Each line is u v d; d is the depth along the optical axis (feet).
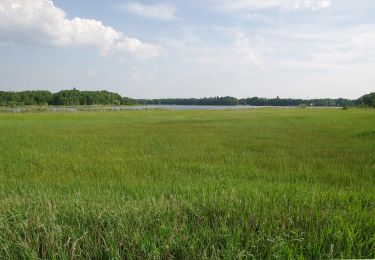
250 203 12.63
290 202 13.12
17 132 60.80
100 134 57.36
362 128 66.39
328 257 8.65
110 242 9.68
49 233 9.95
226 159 30.19
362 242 9.50
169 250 9.29
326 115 138.41
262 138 50.55
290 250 9.01
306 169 24.35
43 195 14.73
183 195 14.55
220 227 10.36
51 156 32.07
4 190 17.54
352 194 14.96
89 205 12.39
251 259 8.98
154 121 102.73
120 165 26.84
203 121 102.42
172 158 30.96
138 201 13.32
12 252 9.37
